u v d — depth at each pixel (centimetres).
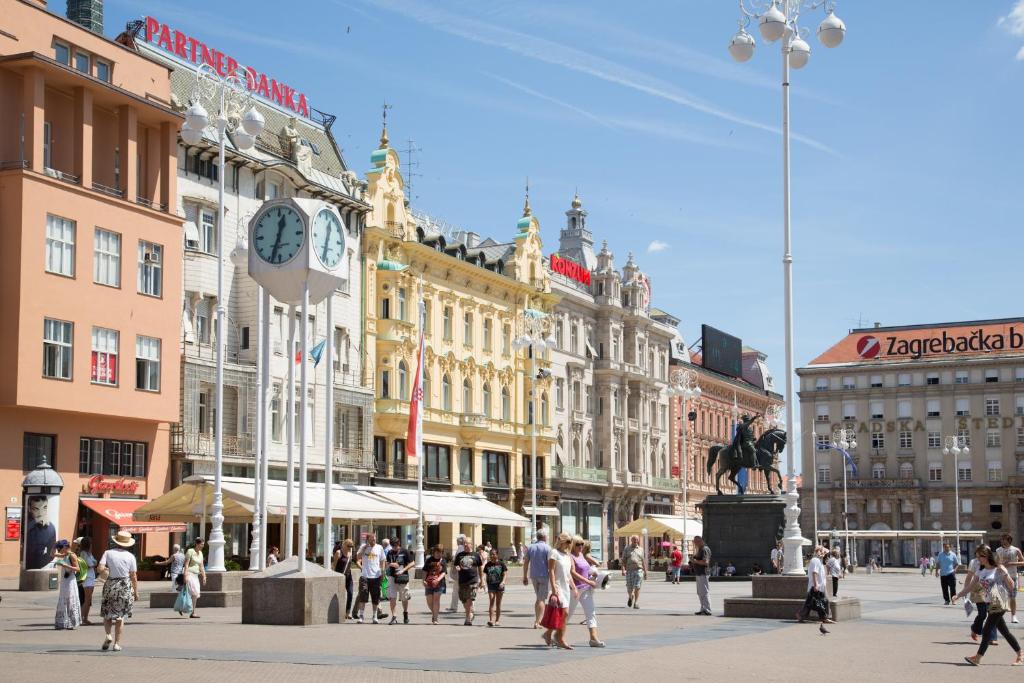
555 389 9912
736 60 3444
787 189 3416
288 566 3022
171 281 5772
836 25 3378
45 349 5109
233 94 5931
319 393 6812
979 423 14675
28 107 5112
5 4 5162
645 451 11250
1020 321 14962
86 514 5341
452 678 1820
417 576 5719
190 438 5909
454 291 8469
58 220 5194
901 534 10762
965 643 2692
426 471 7988
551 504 9394
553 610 2355
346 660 2081
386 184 7719
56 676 1814
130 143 5603
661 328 11762
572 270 10475
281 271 3136
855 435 15250
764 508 6103
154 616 3334
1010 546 3183
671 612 3766
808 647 2486
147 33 6378
